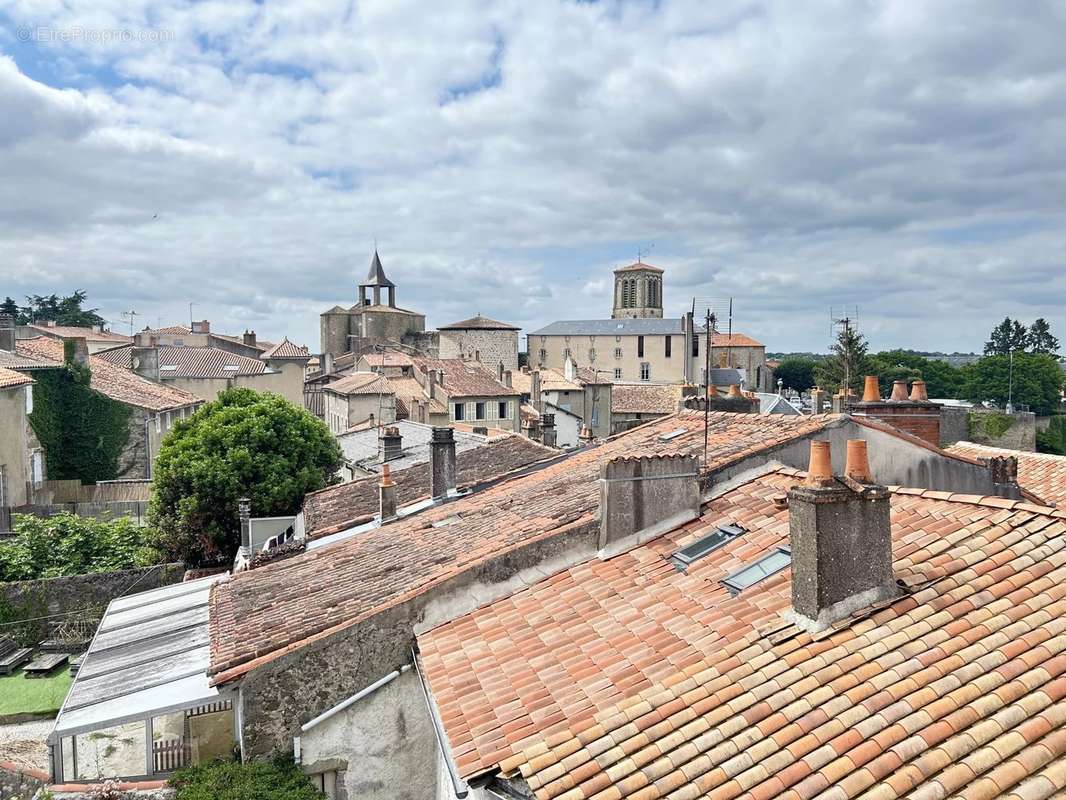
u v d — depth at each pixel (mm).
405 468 27875
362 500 25125
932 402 17188
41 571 30734
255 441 33844
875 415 17062
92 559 32125
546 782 7371
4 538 33219
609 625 10250
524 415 72750
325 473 36125
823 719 7281
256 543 29922
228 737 13297
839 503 8523
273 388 70000
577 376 93375
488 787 8117
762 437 14562
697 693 8078
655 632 9742
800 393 138250
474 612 11742
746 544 11273
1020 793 5980
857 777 6520
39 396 41938
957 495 10617
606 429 85000
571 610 10938
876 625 8328
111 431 44844
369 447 44094
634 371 122625
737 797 6648
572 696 8820
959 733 6766
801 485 8742
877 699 7332
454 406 67750
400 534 17234
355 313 114188
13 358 42625
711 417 17734
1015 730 6625
